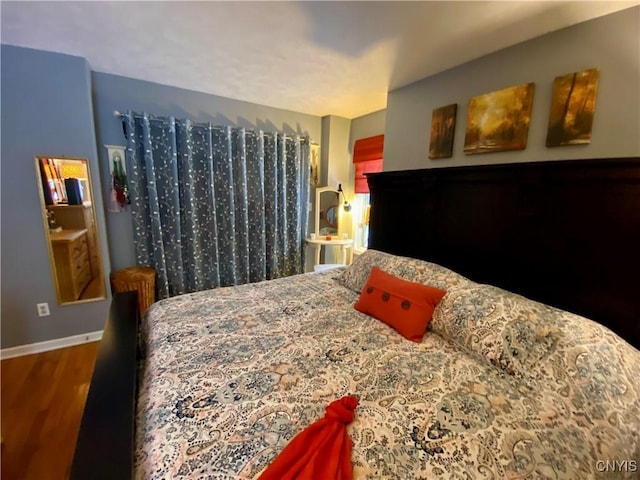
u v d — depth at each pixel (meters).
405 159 2.46
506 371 1.19
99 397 1.00
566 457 0.85
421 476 0.77
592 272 1.37
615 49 1.37
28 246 2.29
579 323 1.25
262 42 1.88
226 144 3.02
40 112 2.19
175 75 2.49
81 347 2.48
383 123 3.31
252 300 1.92
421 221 2.15
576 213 1.40
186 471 0.76
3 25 1.76
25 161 2.20
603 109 1.42
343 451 0.80
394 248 2.39
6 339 2.30
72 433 1.61
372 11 1.52
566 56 1.53
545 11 1.42
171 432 0.87
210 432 0.88
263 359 1.26
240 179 3.15
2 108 2.09
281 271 3.59
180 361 1.23
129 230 2.81
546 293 1.53
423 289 1.57
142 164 2.74
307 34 1.76
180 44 1.95
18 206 2.23
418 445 0.85
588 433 0.94
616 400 1.03
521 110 1.70
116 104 2.60
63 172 2.34
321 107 3.26
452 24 1.59
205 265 3.13
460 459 0.82
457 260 1.94
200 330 1.50
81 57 2.22
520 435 0.90
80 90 2.27
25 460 1.45
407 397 1.04
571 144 1.52
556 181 1.46
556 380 1.11
